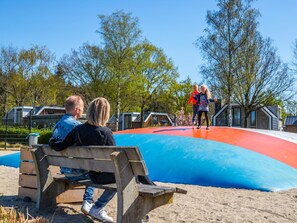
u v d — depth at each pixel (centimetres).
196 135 827
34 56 4275
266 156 710
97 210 355
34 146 418
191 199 483
